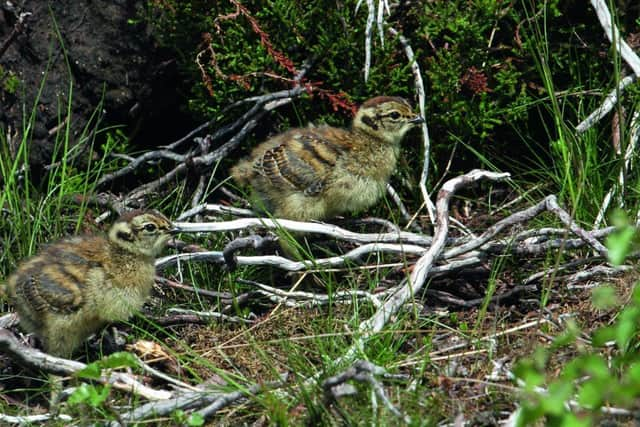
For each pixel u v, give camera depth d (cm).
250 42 1167
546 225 1061
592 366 571
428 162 1125
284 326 949
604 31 1153
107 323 960
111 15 1199
